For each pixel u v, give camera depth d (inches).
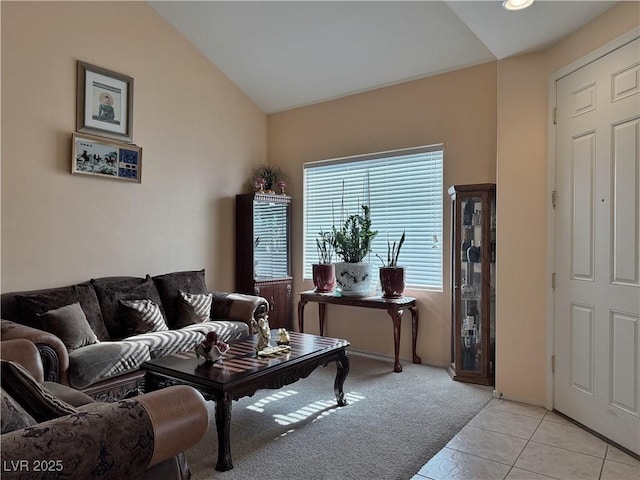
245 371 99.0
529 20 109.9
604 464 93.4
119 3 159.5
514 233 131.0
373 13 152.3
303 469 90.8
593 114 109.0
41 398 53.1
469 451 98.9
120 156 158.4
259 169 213.8
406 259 180.7
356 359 179.8
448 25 149.4
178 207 179.0
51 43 140.8
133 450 49.2
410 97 178.2
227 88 200.7
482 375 146.7
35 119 136.9
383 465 92.5
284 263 209.0
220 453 90.8
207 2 162.6
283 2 155.6
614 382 102.3
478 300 150.6
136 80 164.6
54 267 141.0
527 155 128.9
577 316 114.1
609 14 104.3
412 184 179.5
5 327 108.7
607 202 105.0
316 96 201.3
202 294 166.7
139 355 124.6
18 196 133.0
